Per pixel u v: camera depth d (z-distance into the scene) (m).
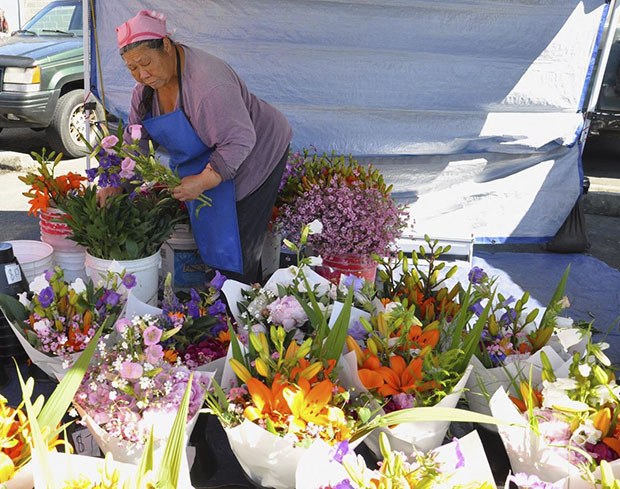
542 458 1.43
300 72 3.77
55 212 2.71
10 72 5.90
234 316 1.98
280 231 3.17
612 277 4.09
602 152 7.98
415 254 2.24
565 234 4.48
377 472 1.30
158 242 2.49
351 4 3.69
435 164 4.21
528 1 3.89
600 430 1.45
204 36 3.60
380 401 1.52
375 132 3.99
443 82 3.98
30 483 1.26
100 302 1.89
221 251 2.60
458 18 3.86
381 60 3.85
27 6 10.44
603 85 7.20
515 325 1.93
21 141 7.14
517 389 1.63
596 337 3.22
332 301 2.01
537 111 4.21
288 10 3.63
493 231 4.43
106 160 2.43
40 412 1.35
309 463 1.25
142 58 2.23
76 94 6.19
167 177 2.31
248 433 1.36
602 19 4.07
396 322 1.66
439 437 1.58
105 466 1.20
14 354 2.28
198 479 1.72
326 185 3.24
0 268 2.15
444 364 1.57
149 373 1.47
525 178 4.37
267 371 1.49
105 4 3.41
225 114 2.34
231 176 2.41
